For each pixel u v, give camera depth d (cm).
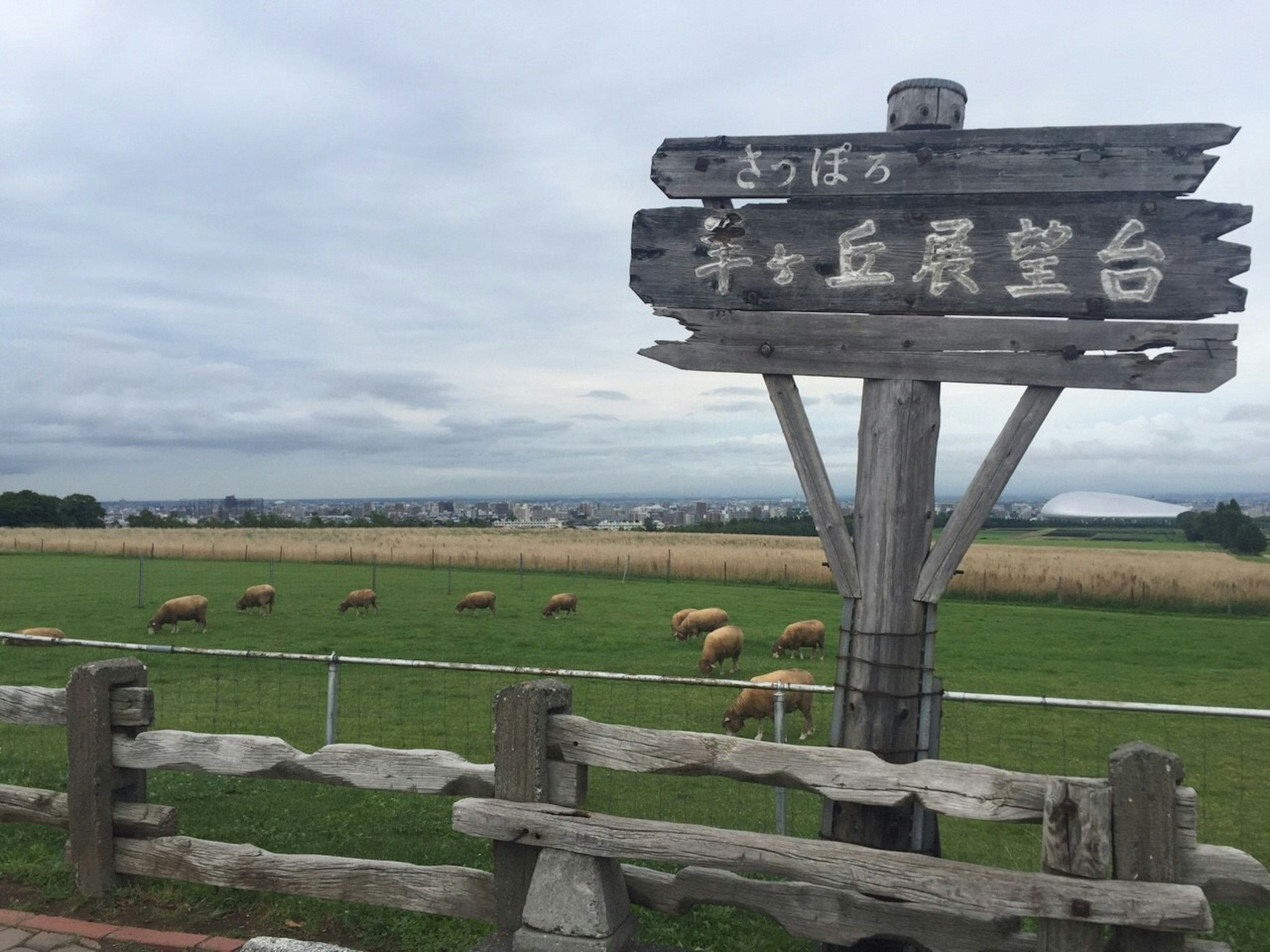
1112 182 414
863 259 447
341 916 469
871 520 445
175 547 4662
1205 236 404
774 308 462
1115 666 1856
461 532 7731
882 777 346
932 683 443
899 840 423
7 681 1461
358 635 2159
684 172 470
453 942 446
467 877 411
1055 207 423
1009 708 1405
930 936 344
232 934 444
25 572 3566
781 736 597
